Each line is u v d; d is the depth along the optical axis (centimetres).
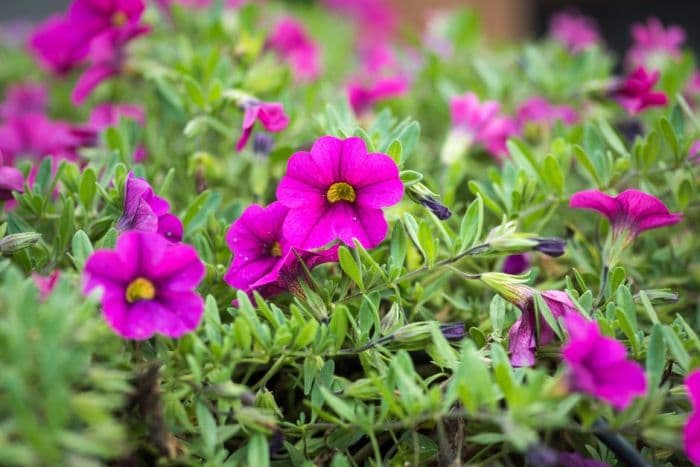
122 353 26
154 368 26
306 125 39
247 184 37
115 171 30
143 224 28
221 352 27
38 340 24
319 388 27
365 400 30
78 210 31
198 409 26
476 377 25
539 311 28
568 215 37
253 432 27
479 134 39
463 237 29
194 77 37
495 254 29
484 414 25
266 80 38
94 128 38
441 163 39
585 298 29
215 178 36
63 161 32
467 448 28
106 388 24
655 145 33
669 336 26
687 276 34
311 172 29
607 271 30
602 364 25
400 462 28
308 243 28
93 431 24
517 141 34
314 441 28
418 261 32
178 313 26
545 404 25
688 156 35
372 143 30
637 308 32
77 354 24
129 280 26
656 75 38
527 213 33
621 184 34
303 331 27
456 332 28
